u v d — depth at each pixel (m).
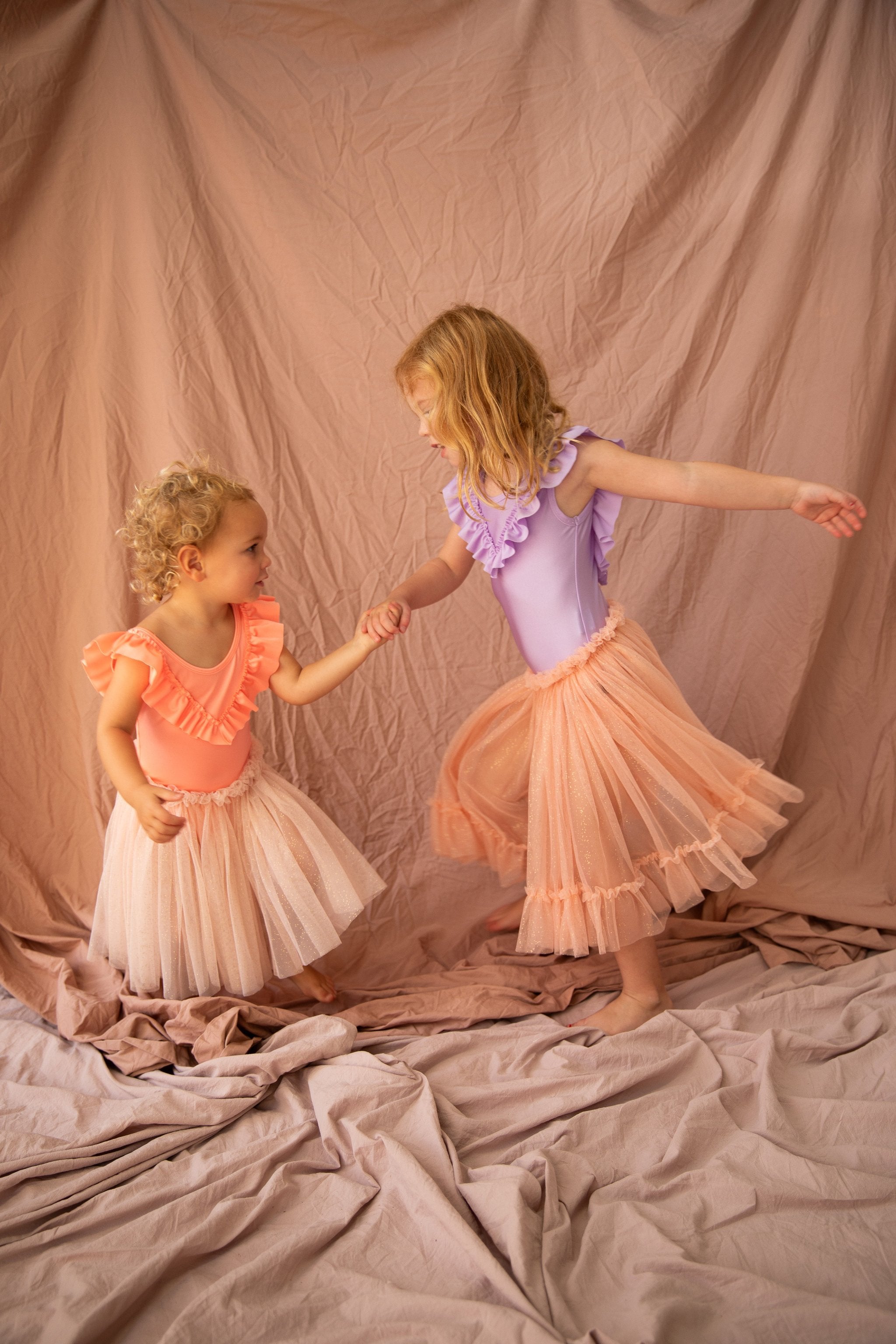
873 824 2.51
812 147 2.29
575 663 1.95
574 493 1.94
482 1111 1.79
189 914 1.97
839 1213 1.49
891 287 2.35
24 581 2.38
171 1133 1.72
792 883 2.41
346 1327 1.34
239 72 2.24
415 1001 2.12
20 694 2.41
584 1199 1.56
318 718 2.55
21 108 2.16
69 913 2.42
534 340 2.44
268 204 2.31
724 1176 1.56
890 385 2.41
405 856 2.60
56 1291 1.41
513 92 2.32
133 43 2.18
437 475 2.51
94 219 2.27
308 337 2.40
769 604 2.51
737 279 2.39
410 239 2.38
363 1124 1.69
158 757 1.95
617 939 1.91
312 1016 2.10
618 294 2.43
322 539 2.50
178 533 1.85
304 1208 1.57
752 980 2.16
